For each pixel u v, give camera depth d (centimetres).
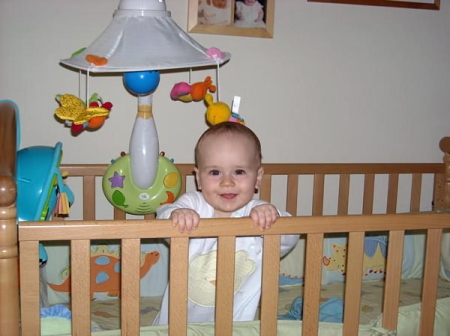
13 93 191
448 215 128
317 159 226
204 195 142
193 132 211
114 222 109
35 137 195
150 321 169
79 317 110
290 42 216
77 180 203
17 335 106
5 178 101
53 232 106
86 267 109
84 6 193
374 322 135
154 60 147
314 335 125
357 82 227
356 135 230
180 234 113
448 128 241
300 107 221
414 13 230
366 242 206
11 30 189
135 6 156
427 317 134
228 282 117
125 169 179
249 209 147
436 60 236
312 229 120
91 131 201
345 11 221
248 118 216
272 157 221
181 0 202
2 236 102
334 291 195
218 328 119
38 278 107
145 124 170
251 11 209
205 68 208
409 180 240
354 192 234
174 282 114
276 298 121
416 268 208
